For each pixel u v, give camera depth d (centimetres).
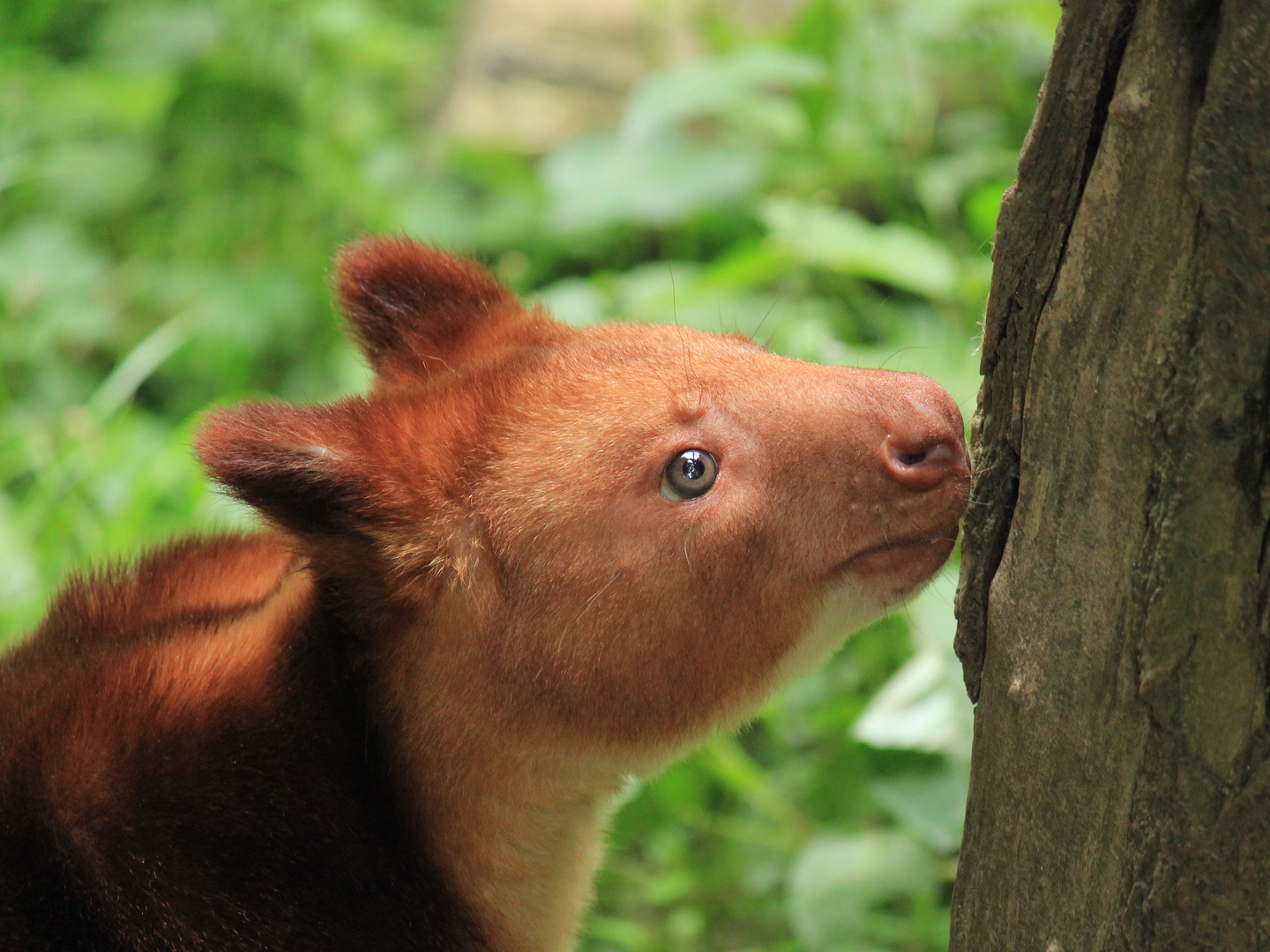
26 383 1080
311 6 1301
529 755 491
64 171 1244
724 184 1023
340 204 1205
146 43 1370
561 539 464
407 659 482
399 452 467
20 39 1371
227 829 455
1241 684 321
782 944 746
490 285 579
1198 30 298
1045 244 346
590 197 1034
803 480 459
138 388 1104
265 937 450
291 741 473
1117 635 344
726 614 470
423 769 490
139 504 853
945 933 688
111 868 439
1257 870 330
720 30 1086
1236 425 308
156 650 489
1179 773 337
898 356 866
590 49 1298
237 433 437
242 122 1210
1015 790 382
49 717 466
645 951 768
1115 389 332
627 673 474
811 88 977
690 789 787
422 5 1625
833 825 752
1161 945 350
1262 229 292
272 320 1111
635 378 479
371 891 476
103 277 1158
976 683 404
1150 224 316
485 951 515
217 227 1197
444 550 468
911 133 1038
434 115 1321
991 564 388
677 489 465
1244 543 313
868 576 468
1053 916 378
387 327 571
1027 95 1047
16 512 911
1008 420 374
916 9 988
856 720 700
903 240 887
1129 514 335
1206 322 307
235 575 556
